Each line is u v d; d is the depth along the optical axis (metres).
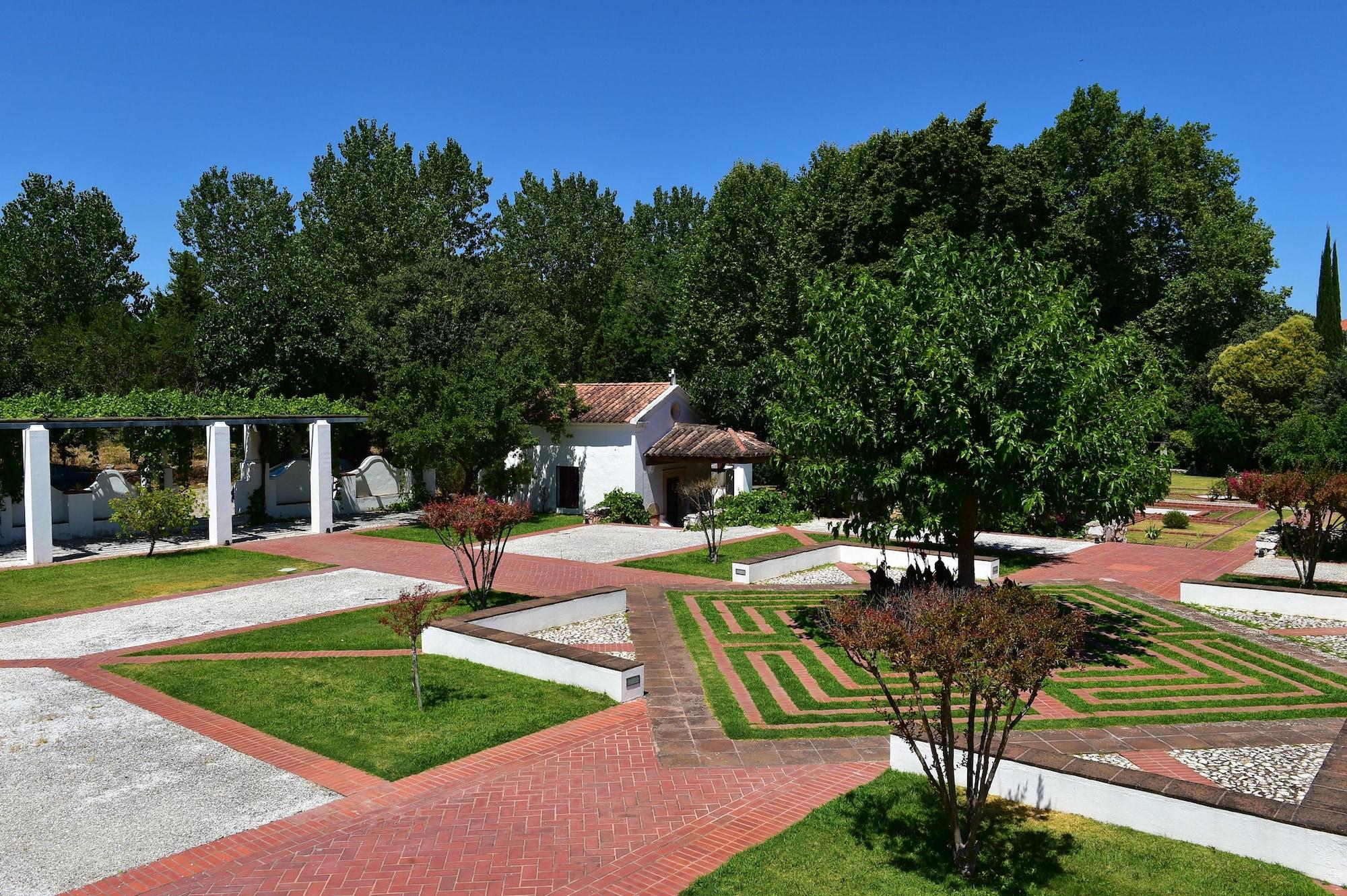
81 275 48.69
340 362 37.00
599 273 54.91
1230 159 49.34
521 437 29.67
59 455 36.97
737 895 6.60
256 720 10.73
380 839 7.64
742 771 9.28
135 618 16.72
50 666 13.31
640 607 17.53
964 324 13.58
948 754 6.88
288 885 6.82
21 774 9.17
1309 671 12.94
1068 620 7.30
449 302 34.94
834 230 32.91
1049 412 13.22
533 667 12.56
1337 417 31.23
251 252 59.97
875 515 14.80
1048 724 10.65
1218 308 45.69
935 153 29.67
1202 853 7.22
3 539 25.55
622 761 9.53
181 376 39.91
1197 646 14.38
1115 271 39.47
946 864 7.12
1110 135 43.94
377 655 13.74
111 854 7.43
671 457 32.22
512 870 7.07
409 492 34.94
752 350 36.69
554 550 25.09
